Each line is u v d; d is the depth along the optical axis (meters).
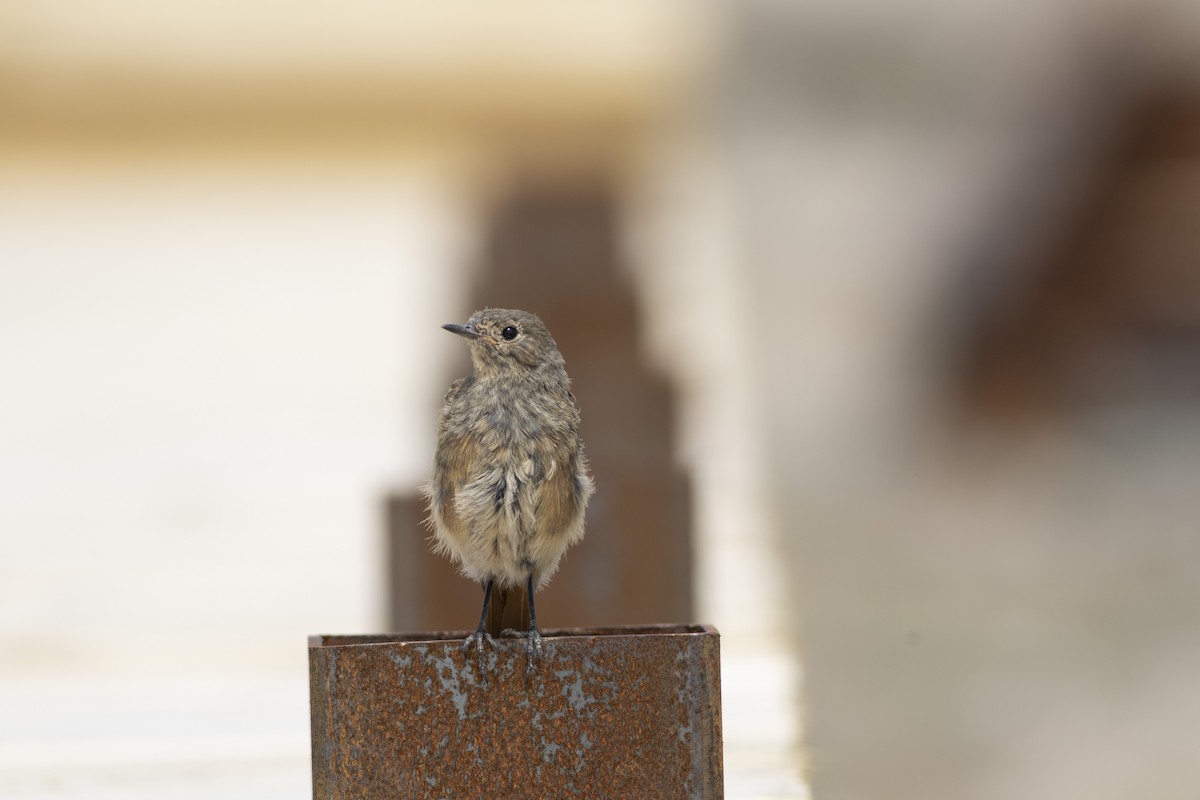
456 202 27.86
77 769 7.52
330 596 11.31
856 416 17.88
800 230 26.94
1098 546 13.91
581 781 4.92
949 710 8.88
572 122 37.50
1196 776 8.42
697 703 4.95
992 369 21.41
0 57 40.44
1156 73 23.48
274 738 8.05
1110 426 19.89
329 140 37.38
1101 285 22.33
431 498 6.25
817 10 40.12
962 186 28.22
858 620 10.47
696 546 8.72
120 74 41.50
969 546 13.45
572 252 19.81
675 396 13.81
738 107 37.91
